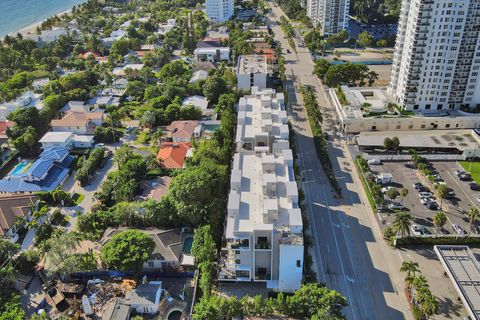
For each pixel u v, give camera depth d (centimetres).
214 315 11875
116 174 18275
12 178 18662
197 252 13750
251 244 13000
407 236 15062
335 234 15662
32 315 12094
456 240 14900
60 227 16050
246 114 19800
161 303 12988
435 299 12469
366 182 18188
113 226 15950
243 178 15362
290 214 13125
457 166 19525
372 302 12950
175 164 19325
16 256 14725
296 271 12875
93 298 13138
